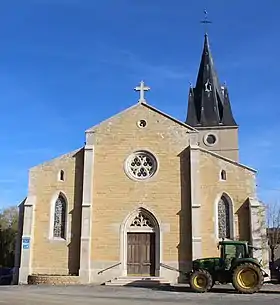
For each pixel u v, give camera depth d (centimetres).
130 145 2973
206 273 2217
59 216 2923
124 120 3017
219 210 2877
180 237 2806
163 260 2778
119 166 2941
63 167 2980
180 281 2738
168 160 2936
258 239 2764
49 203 2928
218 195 2875
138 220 2880
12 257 5122
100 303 1680
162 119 3006
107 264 2784
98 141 2988
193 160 2894
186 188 2883
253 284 2139
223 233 2841
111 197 2891
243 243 2292
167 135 2977
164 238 2812
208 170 2908
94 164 2947
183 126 2986
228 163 2922
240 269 2164
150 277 2733
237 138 4725
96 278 2759
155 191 2891
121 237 2822
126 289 2377
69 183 2948
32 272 2822
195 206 2803
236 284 2144
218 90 5047
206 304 1656
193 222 2775
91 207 2866
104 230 2838
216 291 2250
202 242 2792
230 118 4819
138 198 2884
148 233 2852
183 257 2773
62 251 2842
